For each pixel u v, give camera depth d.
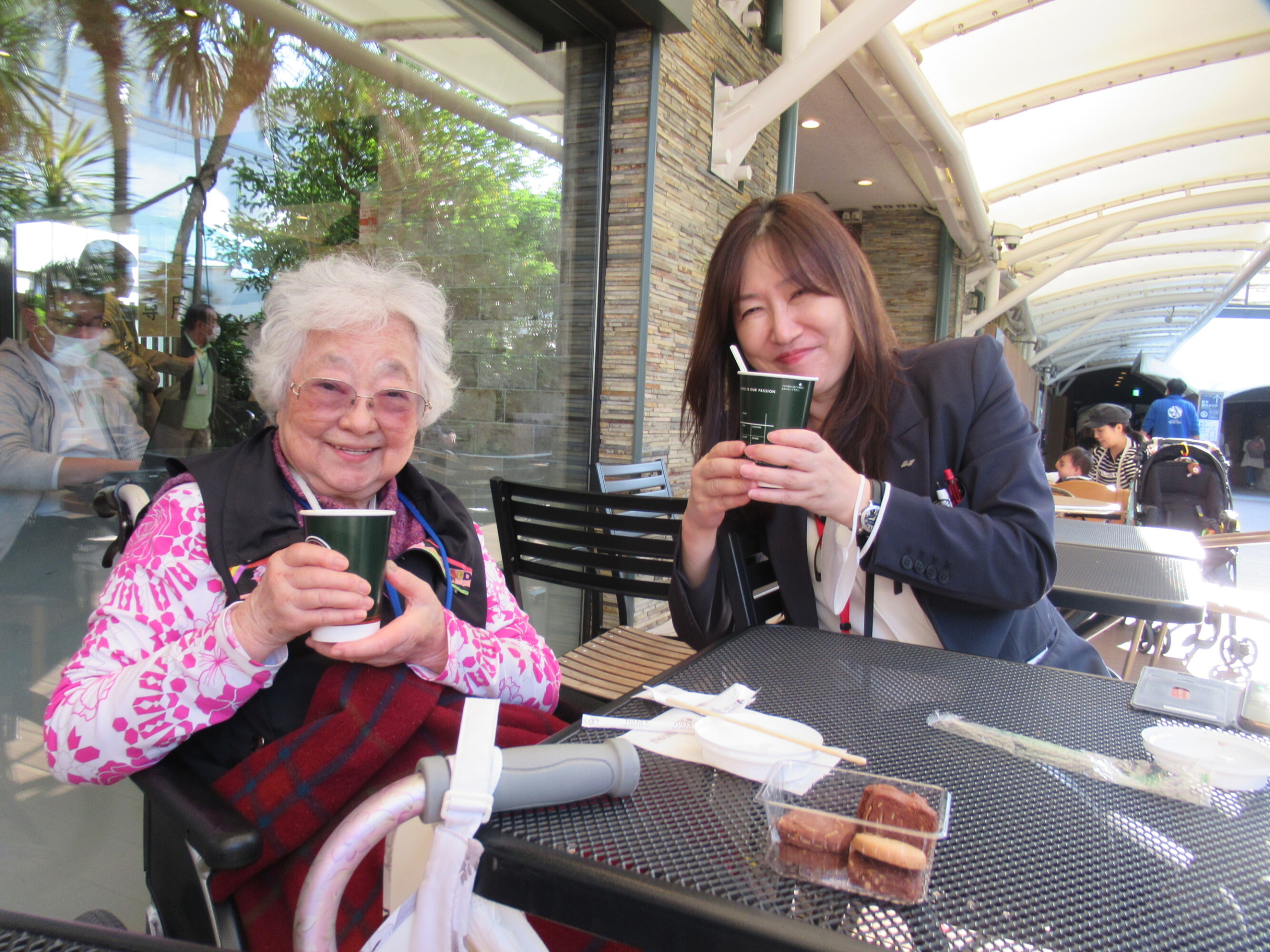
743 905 0.58
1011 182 9.81
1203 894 0.61
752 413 1.22
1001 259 12.50
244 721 1.14
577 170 3.92
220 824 0.88
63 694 1.04
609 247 4.09
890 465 1.50
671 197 4.25
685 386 1.71
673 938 0.59
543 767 0.68
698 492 1.38
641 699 1.01
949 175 9.10
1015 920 0.57
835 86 6.66
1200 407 27.08
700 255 4.66
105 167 2.05
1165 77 7.29
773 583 1.73
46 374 1.96
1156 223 12.62
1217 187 11.41
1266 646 4.23
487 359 3.52
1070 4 5.88
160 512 1.17
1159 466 5.20
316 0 2.61
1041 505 1.38
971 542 1.29
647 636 2.35
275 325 1.20
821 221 1.47
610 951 0.96
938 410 1.48
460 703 1.22
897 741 0.90
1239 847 0.68
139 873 2.11
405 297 1.25
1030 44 6.41
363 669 1.12
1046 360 29.20
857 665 1.16
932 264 10.94
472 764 0.65
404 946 0.65
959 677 1.12
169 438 2.27
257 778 1.04
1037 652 1.53
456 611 1.32
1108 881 0.62
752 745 0.81
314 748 1.04
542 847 0.64
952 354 1.53
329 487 1.22
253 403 2.52
